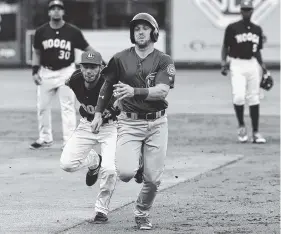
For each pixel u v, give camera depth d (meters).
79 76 25.19
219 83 78.62
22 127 50.34
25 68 104.06
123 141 23.81
